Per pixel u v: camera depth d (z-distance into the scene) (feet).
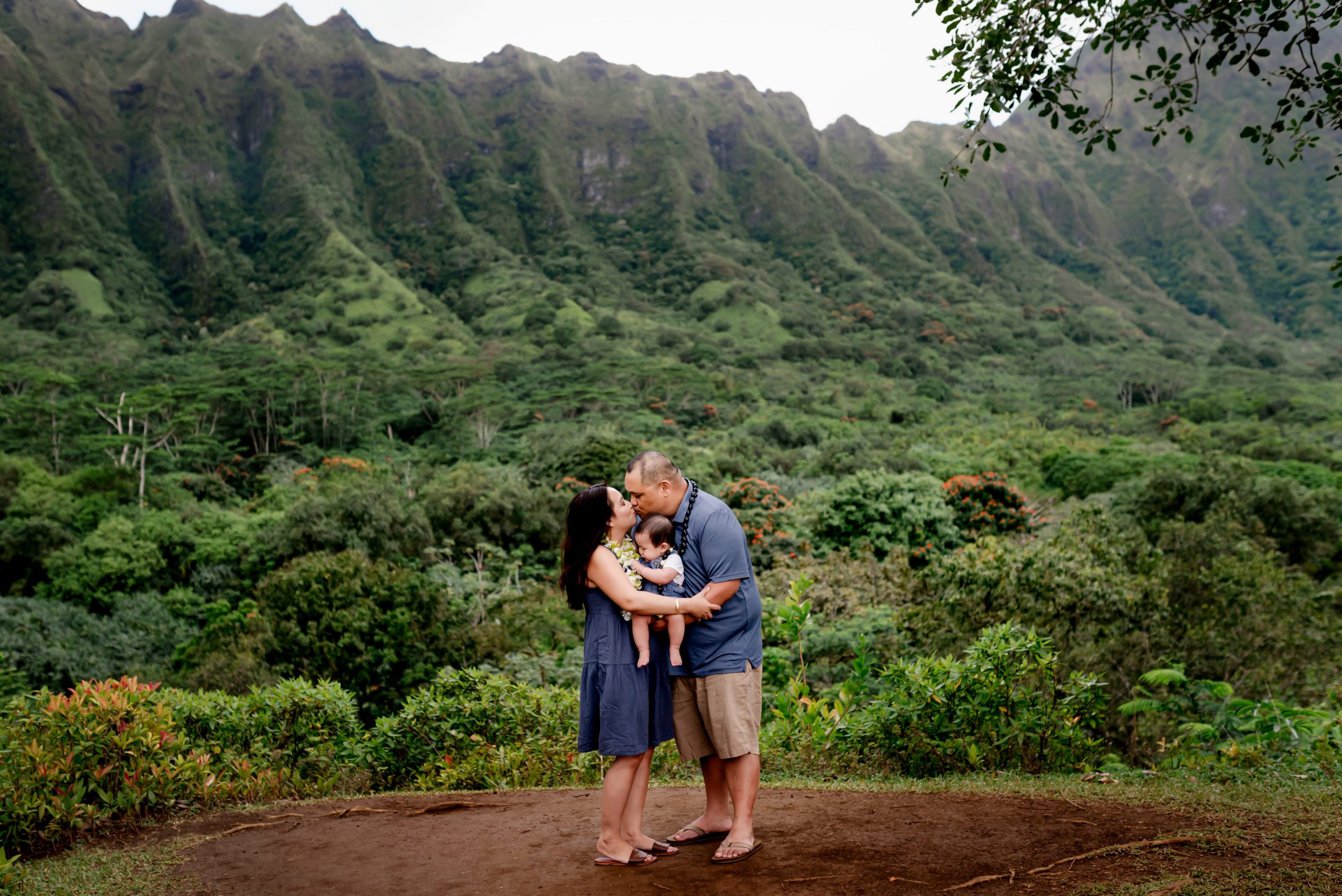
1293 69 13.66
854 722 19.60
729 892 8.82
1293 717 19.74
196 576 75.72
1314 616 29.71
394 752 22.44
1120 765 18.58
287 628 40.37
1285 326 622.13
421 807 15.58
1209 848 9.49
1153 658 25.23
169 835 14.67
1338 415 219.82
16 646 56.44
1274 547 58.90
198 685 40.14
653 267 530.27
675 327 394.73
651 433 176.04
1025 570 27.48
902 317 459.73
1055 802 12.58
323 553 45.78
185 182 496.64
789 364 340.59
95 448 128.06
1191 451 159.74
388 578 43.11
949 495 67.21
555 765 20.35
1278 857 9.05
